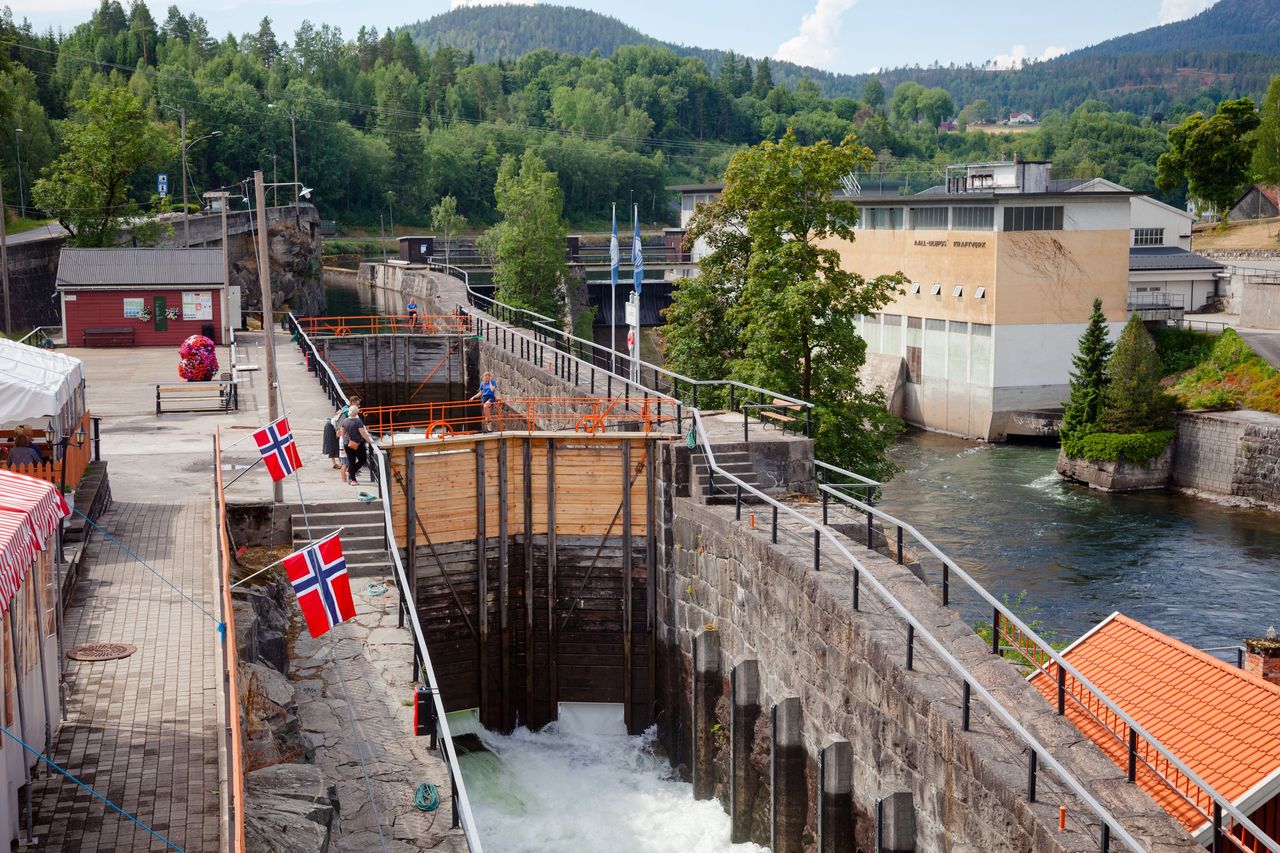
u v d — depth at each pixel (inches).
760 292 1988.2
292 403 1967.3
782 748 1145.4
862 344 1972.2
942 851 878.4
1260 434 2610.7
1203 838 789.2
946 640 979.9
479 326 2783.0
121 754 748.6
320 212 7864.2
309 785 793.6
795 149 2049.7
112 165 3550.7
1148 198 4402.1
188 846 655.8
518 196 4062.5
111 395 2012.8
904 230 3582.7
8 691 641.6
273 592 1144.2
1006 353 3238.2
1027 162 3555.6
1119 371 2783.0
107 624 955.3
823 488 1253.7
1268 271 3745.1
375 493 1380.4
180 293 2677.2
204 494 1360.7
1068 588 2044.8
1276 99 4977.9
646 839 1275.8
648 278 4992.6
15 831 647.1
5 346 1101.7
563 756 1499.8
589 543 1549.0
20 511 647.1
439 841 803.4
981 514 2511.1
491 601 1556.3
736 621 1304.1
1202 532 2394.2
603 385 1983.3
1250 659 1029.2
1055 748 817.5
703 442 1408.7
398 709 982.4
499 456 1530.5
